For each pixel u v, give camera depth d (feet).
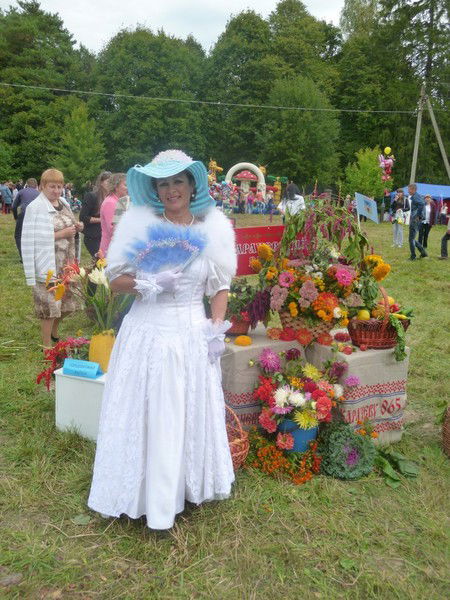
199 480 8.85
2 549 8.29
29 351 16.83
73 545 8.45
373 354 11.30
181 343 8.54
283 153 130.52
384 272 11.65
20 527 8.82
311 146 129.90
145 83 135.13
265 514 9.34
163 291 8.54
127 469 8.53
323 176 128.98
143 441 8.53
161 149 136.56
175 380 8.43
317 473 10.60
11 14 155.53
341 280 10.96
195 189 8.87
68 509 9.29
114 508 8.64
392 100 132.26
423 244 43.62
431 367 16.89
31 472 10.29
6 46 146.10
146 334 8.58
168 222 8.73
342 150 141.90
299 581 7.90
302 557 8.34
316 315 11.34
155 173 8.26
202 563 8.16
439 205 91.81
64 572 7.87
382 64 138.92
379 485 10.38
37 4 165.78
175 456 8.41
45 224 15.72
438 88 131.95
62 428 11.73
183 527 8.85
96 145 125.80
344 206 12.12
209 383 8.82
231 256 8.93
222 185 91.45
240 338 11.29
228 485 9.07
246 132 140.26
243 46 140.36
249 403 11.27
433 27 132.46
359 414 11.36
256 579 7.91
